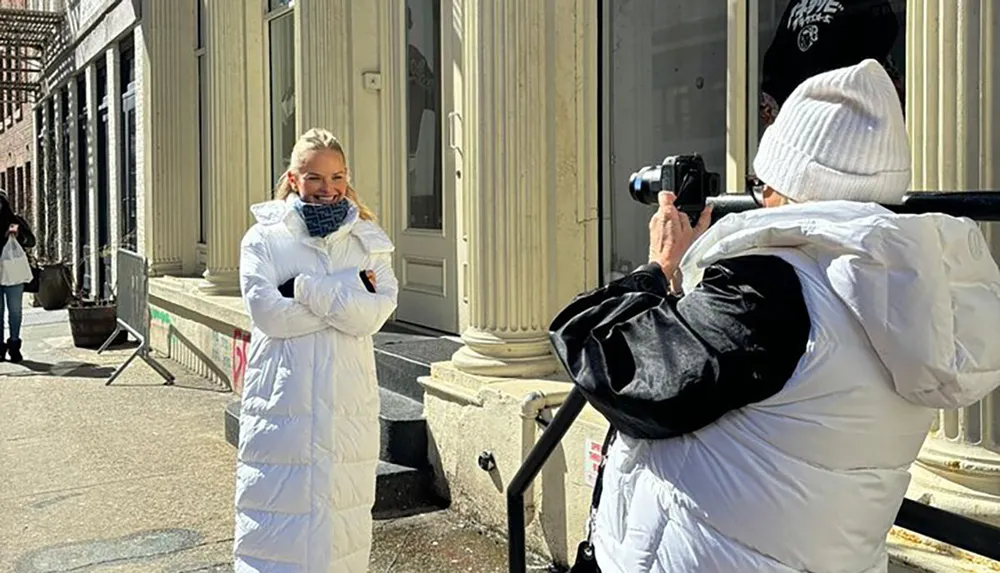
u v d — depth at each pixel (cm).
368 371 335
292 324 318
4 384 845
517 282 453
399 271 657
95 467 574
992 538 142
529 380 449
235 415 616
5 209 970
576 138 458
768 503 136
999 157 244
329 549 317
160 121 1054
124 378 868
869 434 135
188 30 1054
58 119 1689
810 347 134
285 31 842
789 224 137
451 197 595
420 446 489
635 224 457
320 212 331
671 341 141
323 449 318
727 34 413
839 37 364
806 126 146
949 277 131
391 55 656
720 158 424
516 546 206
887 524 143
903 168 145
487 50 450
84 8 1436
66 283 1477
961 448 253
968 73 247
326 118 654
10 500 514
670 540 145
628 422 146
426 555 420
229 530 462
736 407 137
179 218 1063
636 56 462
